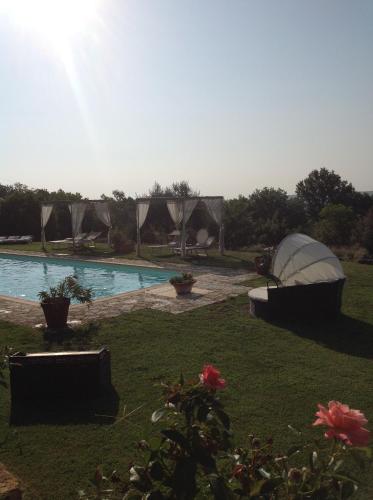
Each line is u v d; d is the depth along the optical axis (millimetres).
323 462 1906
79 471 3871
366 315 8969
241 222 30266
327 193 51188
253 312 9086
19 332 8102
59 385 5234
